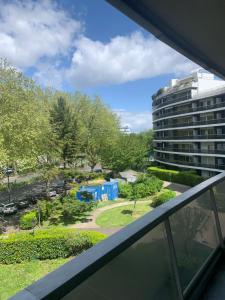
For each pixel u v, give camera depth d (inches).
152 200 1035.3
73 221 784.9
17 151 792.9
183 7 87.2
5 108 770.8
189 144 1584.6
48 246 514.9
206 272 111.2
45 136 989.8
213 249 123.0
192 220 104.0
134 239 61.2
